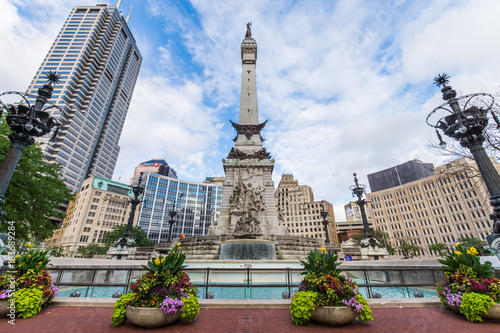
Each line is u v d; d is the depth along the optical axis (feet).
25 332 16.83
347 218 490.49
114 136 481.87
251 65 153.17
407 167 364.99
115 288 37.58
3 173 31.73
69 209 330.95
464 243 207.31
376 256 87.56
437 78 41.86
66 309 23.06
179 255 21.44
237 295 37.09
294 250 80.64
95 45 458.50
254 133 126.72
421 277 35.17
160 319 18.02
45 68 404.16
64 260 34.50
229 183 108.88
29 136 34.94
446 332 17.52
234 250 69.67
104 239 192.44
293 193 400.06
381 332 17.69
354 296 19.60
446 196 271.49
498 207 34.12
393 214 319.88
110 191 327.88
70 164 356.59
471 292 20.92
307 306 19.15
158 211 394.11
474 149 36.99
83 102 404.16
